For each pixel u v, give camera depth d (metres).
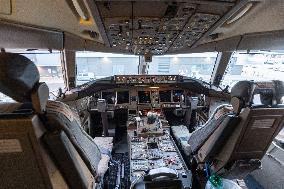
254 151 2.47
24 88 1.24
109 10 2.00
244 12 2.62
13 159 1.36
